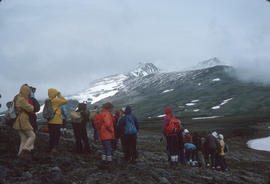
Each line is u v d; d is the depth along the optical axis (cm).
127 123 1271
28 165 908
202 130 7431
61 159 1044
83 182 801
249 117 13338
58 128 1207
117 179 878
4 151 1070
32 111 1116
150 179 950
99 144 2127
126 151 1329
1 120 1764
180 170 1270
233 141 5741
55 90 1215
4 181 696
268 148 4819
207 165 1958
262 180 1469
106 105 1171
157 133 6022
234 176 1456
